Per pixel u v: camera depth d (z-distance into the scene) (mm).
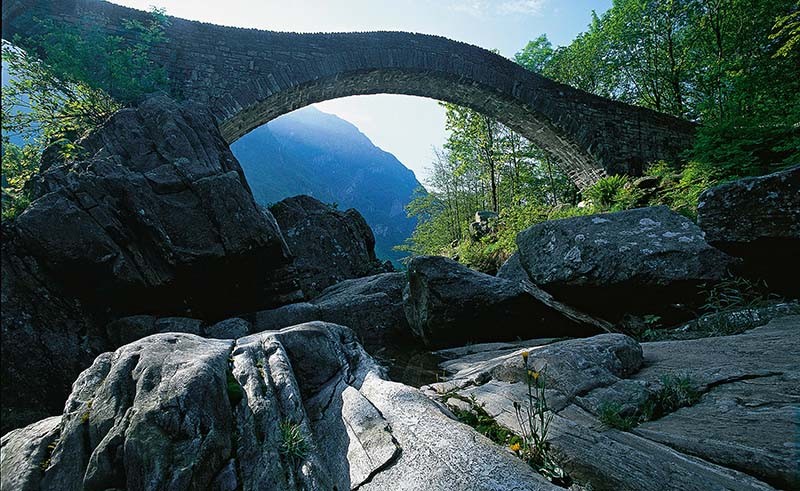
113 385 2893
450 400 3617
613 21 26406
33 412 6098
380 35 16953
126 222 7770
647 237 5770
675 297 5391
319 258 12500
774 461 1982
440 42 17875
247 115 15703
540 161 28984
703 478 2014
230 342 3963
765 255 4586
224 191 8484
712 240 4871
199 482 2443
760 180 4484
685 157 13203
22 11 11953
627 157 20062
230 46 14734
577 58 28594
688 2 22891
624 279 5508
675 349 3881
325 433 3236
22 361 6250
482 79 18406
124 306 7594
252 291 8922
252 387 3219
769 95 14039
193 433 2576
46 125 11656
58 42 11602
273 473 2602
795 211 4215
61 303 6879
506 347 6359
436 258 7508
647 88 27375
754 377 2900
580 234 6094
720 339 3850
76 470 2527
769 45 19016
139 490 2350
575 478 2266
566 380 3170
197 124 10031
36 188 7906
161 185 8320
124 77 11820
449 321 7070
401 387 3416
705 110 12836
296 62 15516
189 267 7902
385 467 2555
